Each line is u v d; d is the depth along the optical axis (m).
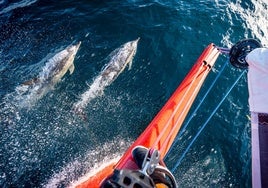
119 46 13.41
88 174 9.55
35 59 12.78
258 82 4.15
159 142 5.95
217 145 10.64
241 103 11.81
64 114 11.26
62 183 9.30
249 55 4.30
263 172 3.54
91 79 12.18
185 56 13.30
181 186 9.59
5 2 15.60
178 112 6.84
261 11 15.86
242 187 9.71
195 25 14.64
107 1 15.55
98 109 11.40
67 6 15.29
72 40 13.62
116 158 10.14
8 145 10.21
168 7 15.41
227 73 12.64
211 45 9.42
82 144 10.48
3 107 11.25
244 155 10.45
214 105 11.67
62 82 12.06
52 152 10.16
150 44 13.63
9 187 9.15
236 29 14.67
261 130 3.91
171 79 12.46
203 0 16.17
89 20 14.54
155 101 11.73
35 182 9.32
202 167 10.09
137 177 2.80
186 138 10.75
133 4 15.45
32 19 14.58
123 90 11.96
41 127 10.84
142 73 12.56
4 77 12.16
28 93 11.66
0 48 13.19
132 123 11.09
